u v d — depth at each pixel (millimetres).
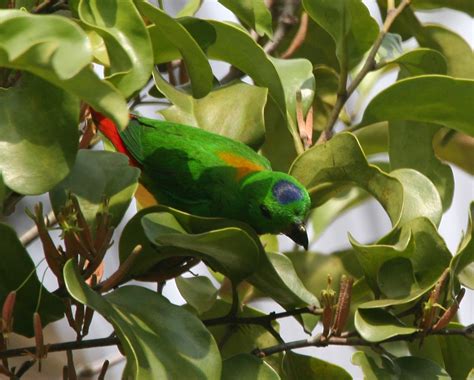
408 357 6547
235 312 6512
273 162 9016
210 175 8305
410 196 6969
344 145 7020
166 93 7727
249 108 8156
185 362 5574
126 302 5766
